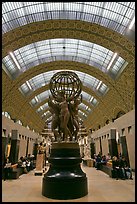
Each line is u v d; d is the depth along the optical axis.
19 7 16.33
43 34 18.78
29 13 16.92
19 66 22.97
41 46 23.17
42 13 17.20
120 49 18.03
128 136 18.08
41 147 20.22
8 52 18.59
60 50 24.83
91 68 25.05
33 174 17.11
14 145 20.41
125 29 16.84
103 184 11.05
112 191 8.85
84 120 46.41
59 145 8.47
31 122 37.09
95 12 17.23
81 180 7.82
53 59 25.84
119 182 11.85
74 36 19.36
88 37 19.11
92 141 38.53
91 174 16.75
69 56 25.97
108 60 23.20
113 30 17.11
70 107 9.63
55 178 7.64
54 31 18.70
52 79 9.87
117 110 25.59
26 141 29.11
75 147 8.58
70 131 9.54
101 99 29.55
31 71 24.66
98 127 38.12
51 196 7.44
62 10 17.27
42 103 37.62
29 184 11.29
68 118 9.16
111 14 16.83
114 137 22.84
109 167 16.34
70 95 9.85
